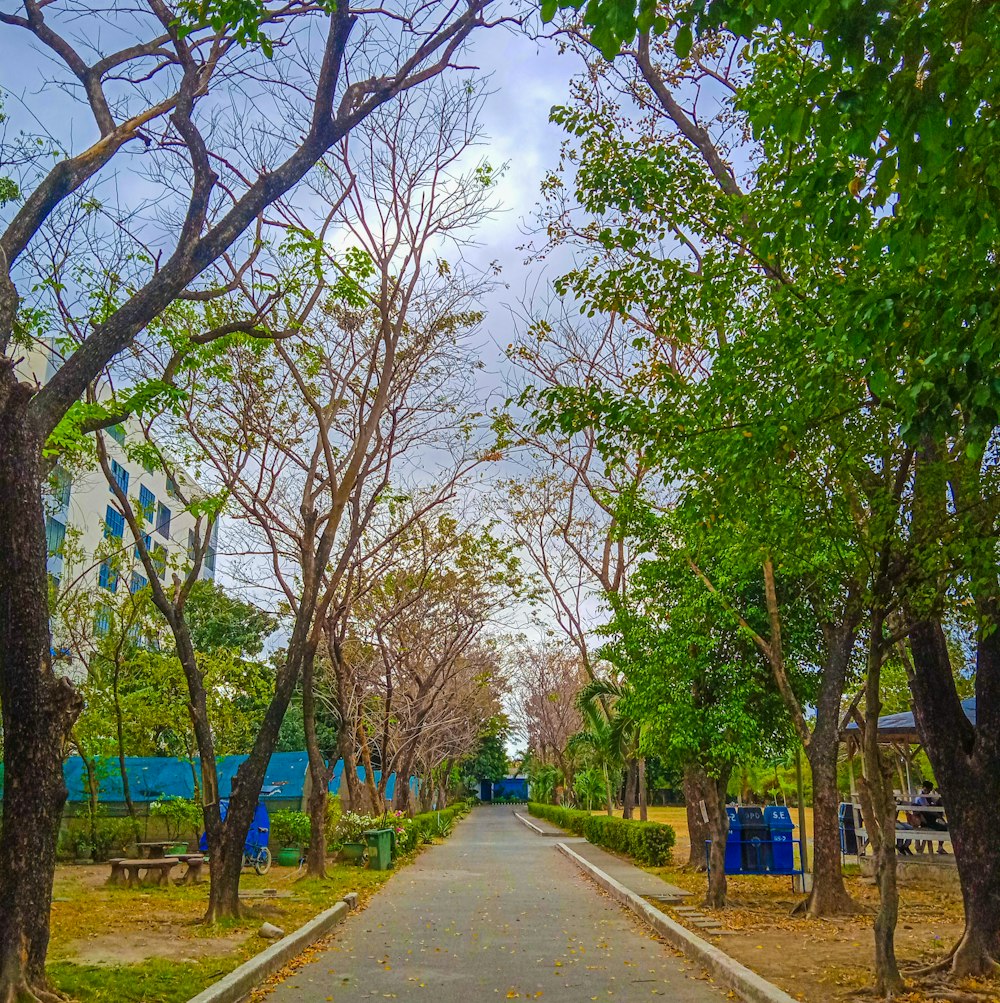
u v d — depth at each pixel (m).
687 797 21.16
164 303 9.36
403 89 10.88
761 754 16.06
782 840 15.53
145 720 23.75
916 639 9.73
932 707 9.55
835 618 14.27
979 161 5.51
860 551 9.11
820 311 8.27
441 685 33.19
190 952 10.58
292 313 15.52
